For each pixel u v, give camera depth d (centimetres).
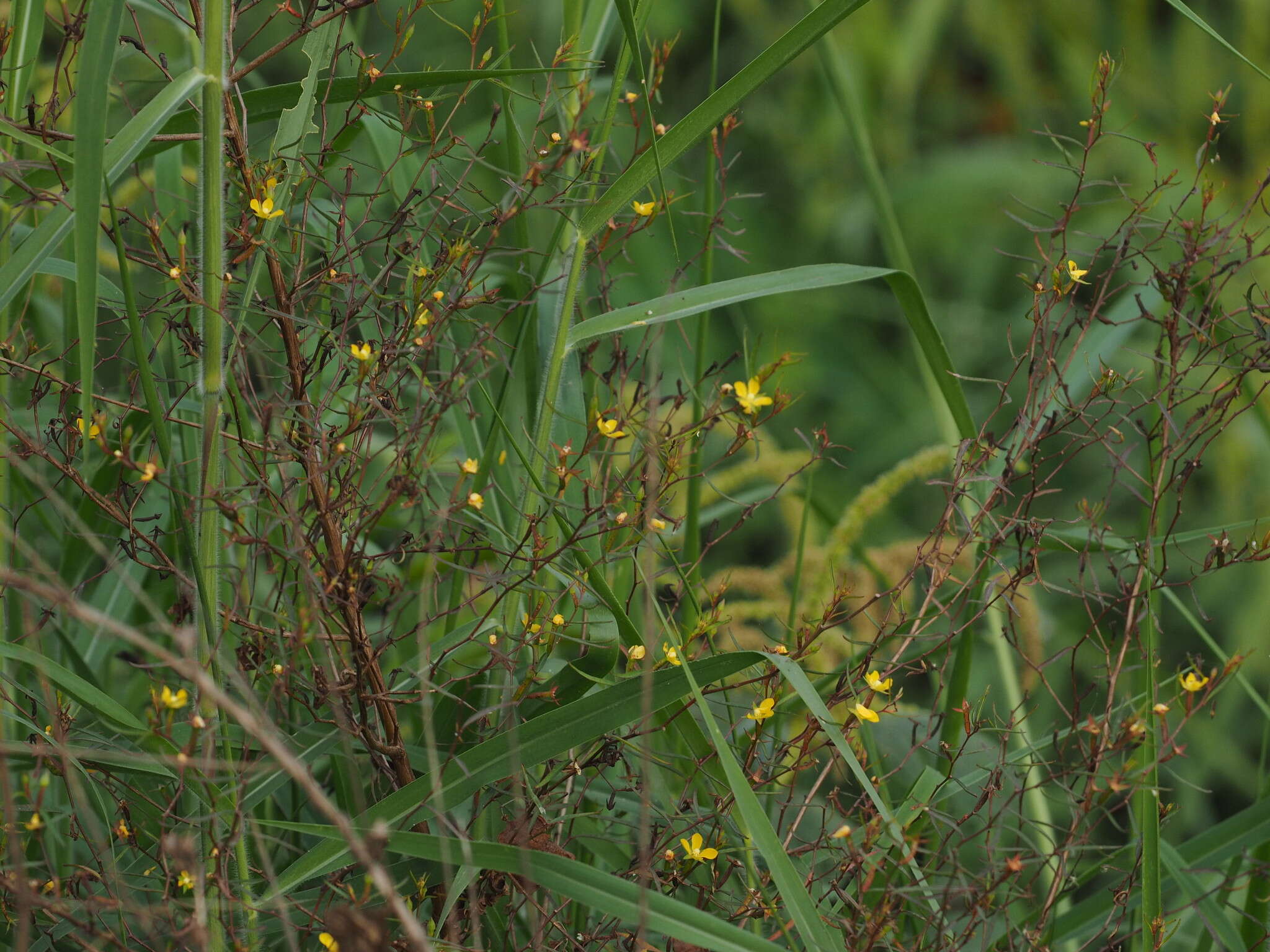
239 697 207
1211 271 208
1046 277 209
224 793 202
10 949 205
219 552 209
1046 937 208
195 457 211
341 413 206
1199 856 210
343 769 210
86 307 199
